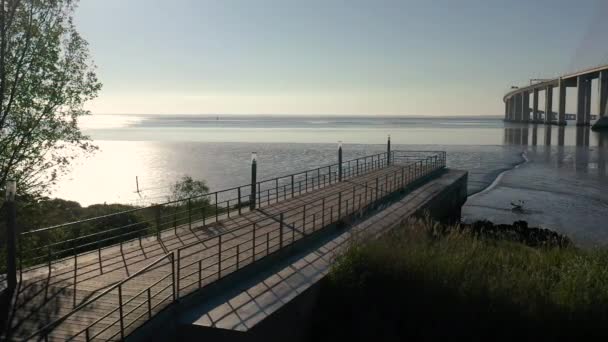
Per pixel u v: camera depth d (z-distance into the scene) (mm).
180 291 10305
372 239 12523
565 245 21672
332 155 77000
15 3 16406
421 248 11914
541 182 51750
